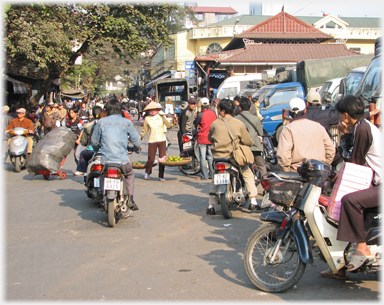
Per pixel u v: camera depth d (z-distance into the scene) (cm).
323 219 365
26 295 368
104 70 5334
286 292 376
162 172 959
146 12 2006
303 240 362
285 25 3703
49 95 3166
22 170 1140
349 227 352
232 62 3003
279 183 378
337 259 368
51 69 2045
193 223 610
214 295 368
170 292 374
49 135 982
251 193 669
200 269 431
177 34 4556
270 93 1445
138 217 645
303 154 448
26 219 632
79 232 564
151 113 946
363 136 359
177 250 491
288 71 1805
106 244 513
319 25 4444
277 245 378
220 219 632
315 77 1608
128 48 1948
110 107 602
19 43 1575
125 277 409
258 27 3669
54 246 506
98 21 1884
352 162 372
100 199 670
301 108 457
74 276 412
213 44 4528
